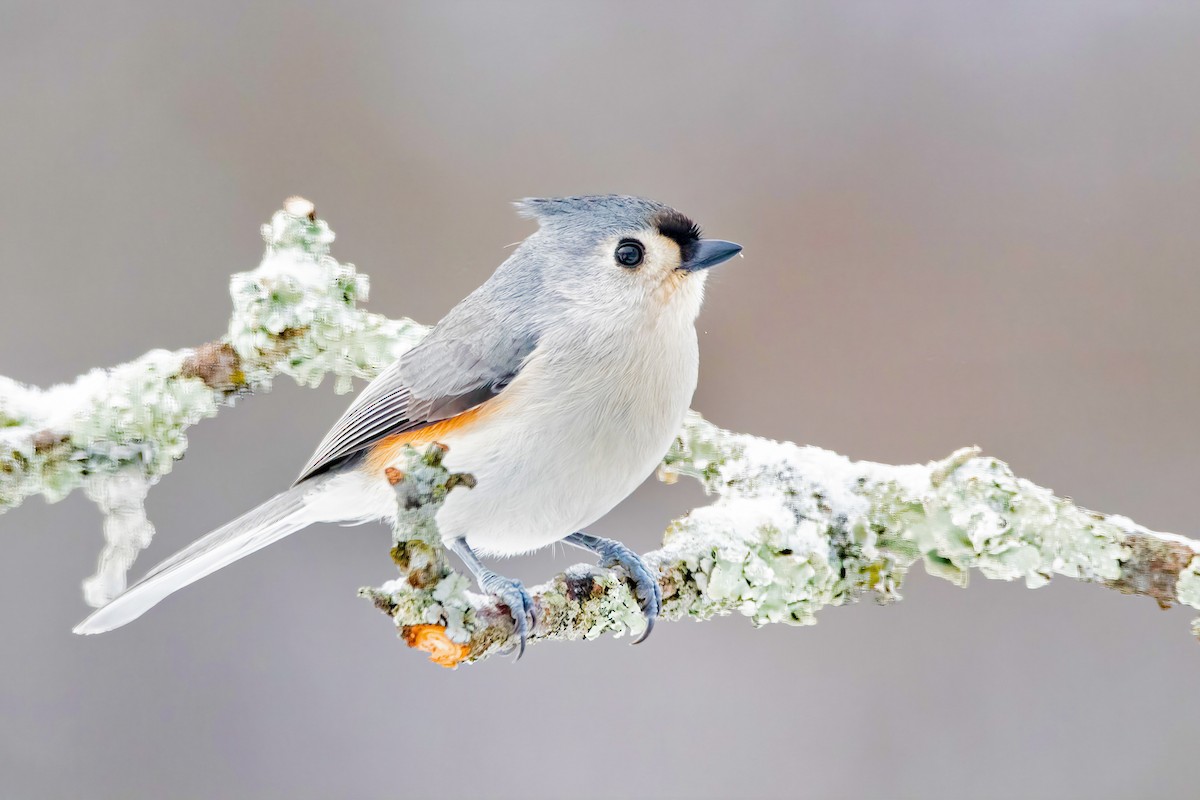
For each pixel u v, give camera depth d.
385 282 3.49
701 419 3.39
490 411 3.37
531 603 3.34
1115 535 3.36
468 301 3.39
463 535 3.37
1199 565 3.36
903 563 3.38
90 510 3.47
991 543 3.37
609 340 3.36
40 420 3.37
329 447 3.39
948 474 3.38
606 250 3.37
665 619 3.36
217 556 3.38
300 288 3.39
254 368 3.39
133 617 3.38
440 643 3.32
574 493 3.37
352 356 3.40
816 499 3.38
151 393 3.38
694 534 3.37
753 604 3.37
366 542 3.47
